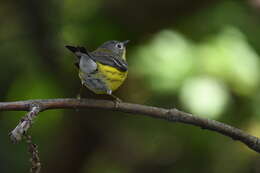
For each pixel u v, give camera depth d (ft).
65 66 40.68
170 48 34.83
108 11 40.42
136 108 18.81
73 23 40.78
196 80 33.24
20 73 40.81
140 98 38.81
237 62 33.99
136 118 41.01
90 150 41.88
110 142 41.86
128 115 41.22
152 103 36.99
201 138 38.11
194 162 40.11
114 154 42.42
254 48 36.01
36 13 40.29
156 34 38.14
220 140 38.37
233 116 35.60
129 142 41.83
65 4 41.42
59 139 41.98
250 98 35.37
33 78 40.50
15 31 42.39
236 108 35.70
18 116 41.24
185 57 34.22
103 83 24.11
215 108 32.83
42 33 40.52
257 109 35.53
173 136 39.58
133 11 40.11
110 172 42.68
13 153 38.63
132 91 39.04
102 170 42.68
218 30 36.63
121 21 40.27
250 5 37.93
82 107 18.94
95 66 23.88
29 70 40.70
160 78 33.99
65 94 40.37
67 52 40.57
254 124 36.24
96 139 41.88
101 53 26.63
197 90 32.96
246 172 39.78
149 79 34.60
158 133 40.57
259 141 18.43
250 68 34.24
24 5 40.65
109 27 39.99
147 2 39.75
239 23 37.11
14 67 40.93
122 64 25.07
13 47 41.24
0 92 40.57
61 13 41.04
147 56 35.27
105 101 18.90
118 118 41.55
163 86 33.76
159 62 34.60
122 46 32.42
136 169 42.22
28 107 17.95
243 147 39.70
